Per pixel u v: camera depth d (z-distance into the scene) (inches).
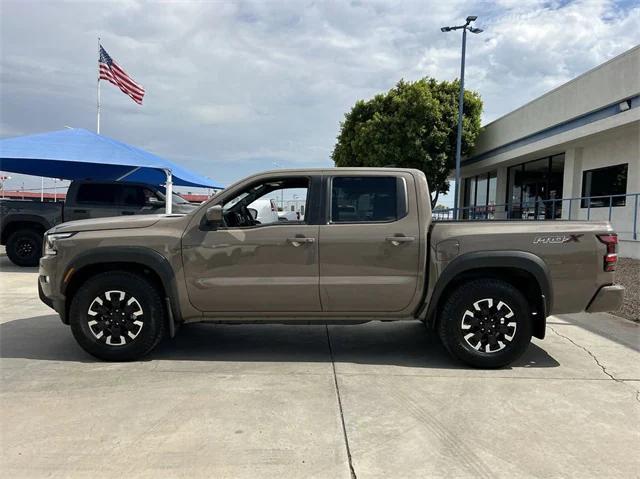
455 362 199.8
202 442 131.0
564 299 190.1
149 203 496.4
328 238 191.6
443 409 153.7
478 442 133.3
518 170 888.3
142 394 162.4
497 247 188.2
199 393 163.8
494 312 189.8
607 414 151.6
